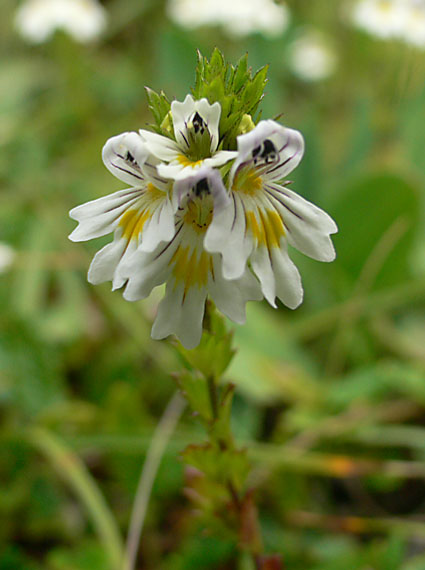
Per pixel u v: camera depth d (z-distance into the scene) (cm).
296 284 5
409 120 13
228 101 5
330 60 17
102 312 11
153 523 9
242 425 9
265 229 5
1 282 11
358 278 11
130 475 9
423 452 9
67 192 14
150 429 9
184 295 6
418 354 10
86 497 8
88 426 9
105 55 20
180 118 5
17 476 9
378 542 8
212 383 6
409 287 11
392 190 11
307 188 12
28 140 15
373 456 9
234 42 17
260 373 9
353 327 11
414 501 9
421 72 14
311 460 8
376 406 9
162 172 5
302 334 11
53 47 18
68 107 16
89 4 16
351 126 15
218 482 7
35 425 9
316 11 19
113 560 8
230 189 5
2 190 14
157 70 17
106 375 10
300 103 18
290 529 8
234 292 5
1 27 20
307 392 9
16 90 18
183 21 16
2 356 9
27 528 8
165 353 10
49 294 12
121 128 16
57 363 10
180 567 8
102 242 12
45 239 12
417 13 15
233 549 8
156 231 5
